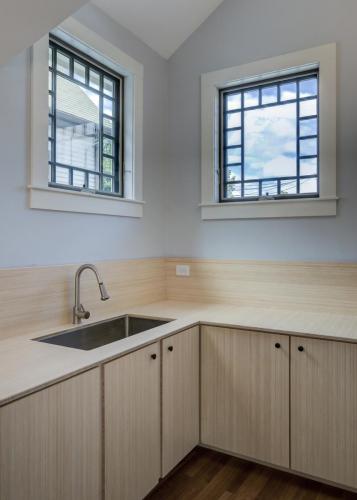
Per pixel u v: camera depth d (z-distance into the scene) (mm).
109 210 2344
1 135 1724
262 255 2543
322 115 2355
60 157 2104
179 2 2482
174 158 2877
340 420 1787
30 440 1188
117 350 1562
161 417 1804
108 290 2307
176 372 1918
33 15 1238
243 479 1948
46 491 1236
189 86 2814
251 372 1986
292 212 2436
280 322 2068
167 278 2848
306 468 1864
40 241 1914
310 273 2371
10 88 1760
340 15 2320
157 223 2816
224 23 2676
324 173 2350
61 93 2113
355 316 2225
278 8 2496
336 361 1789
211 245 2723
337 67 2324
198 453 2191
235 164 2713
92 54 2252
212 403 2094
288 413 1898
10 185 1768
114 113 2510
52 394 1257
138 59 2594
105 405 1472
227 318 2172
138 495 1644
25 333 1802
